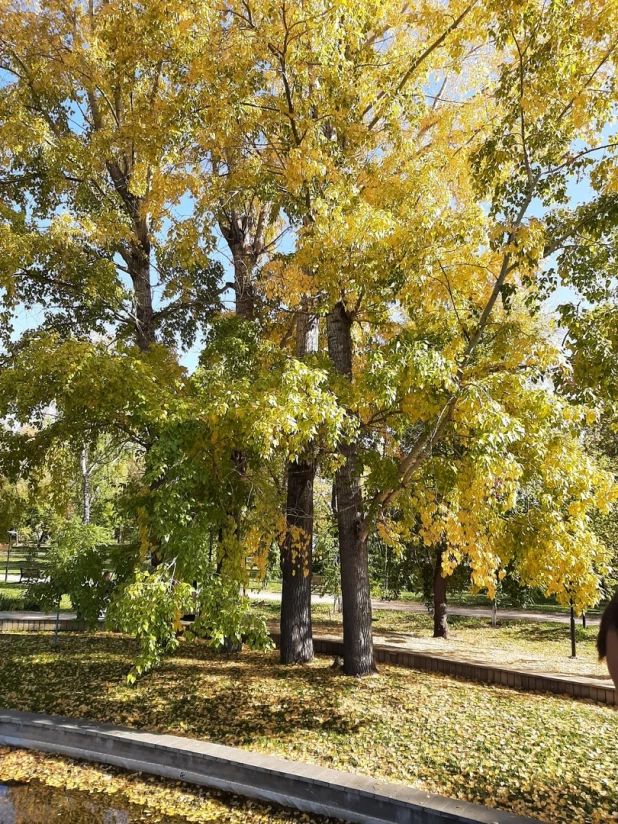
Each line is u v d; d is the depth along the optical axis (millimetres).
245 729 7129
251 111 8164
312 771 5586
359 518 9570
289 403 6371
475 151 7051
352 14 7055
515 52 6488
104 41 9805
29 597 12258
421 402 6543
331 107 7832
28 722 7020
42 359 7266
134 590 6312
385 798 5047
